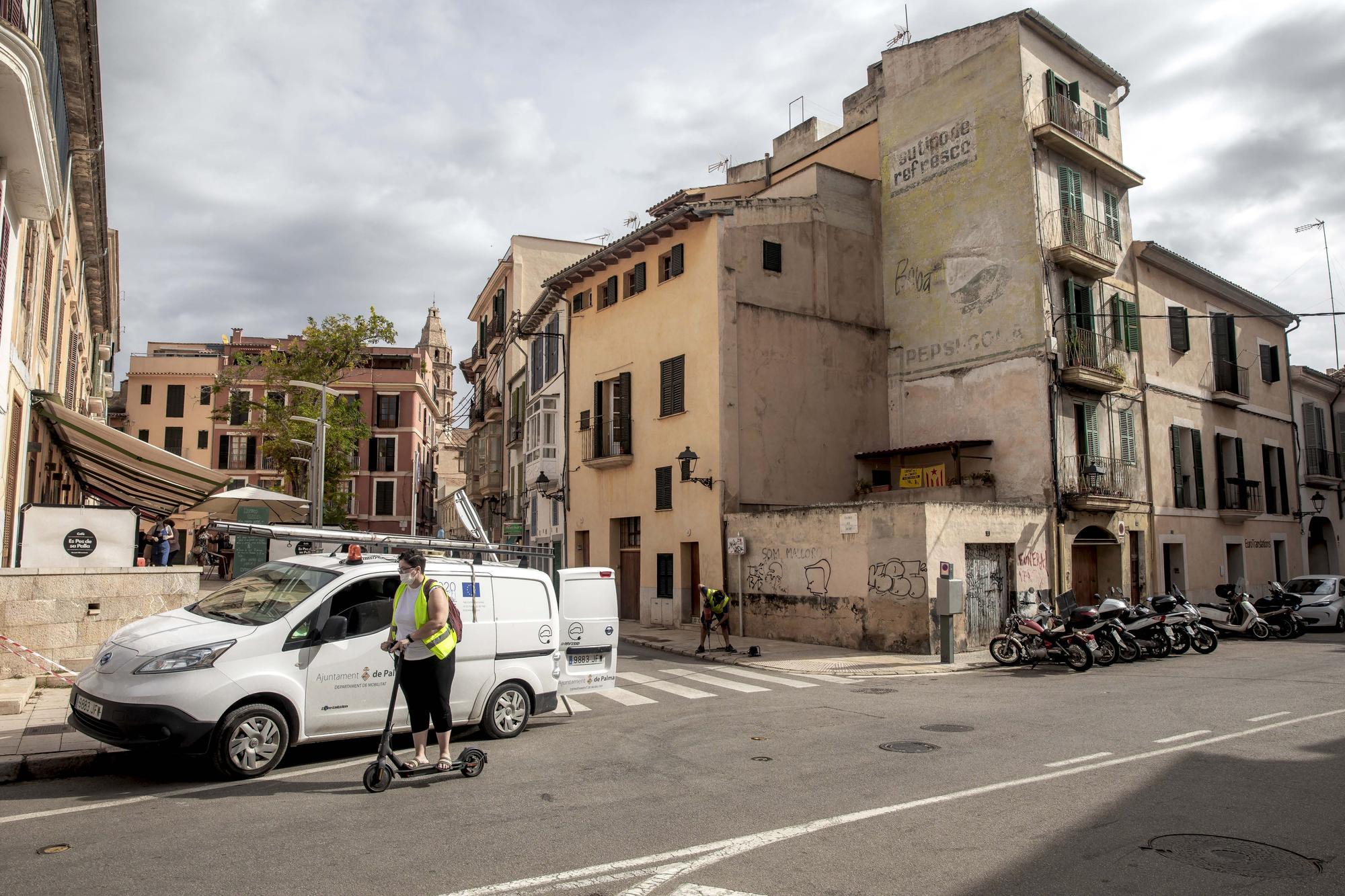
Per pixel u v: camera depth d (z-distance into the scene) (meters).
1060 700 11.26
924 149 24.06
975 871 4.89
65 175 14.76
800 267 23.42
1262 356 30.25
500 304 41.59
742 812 6.09
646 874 4.83
